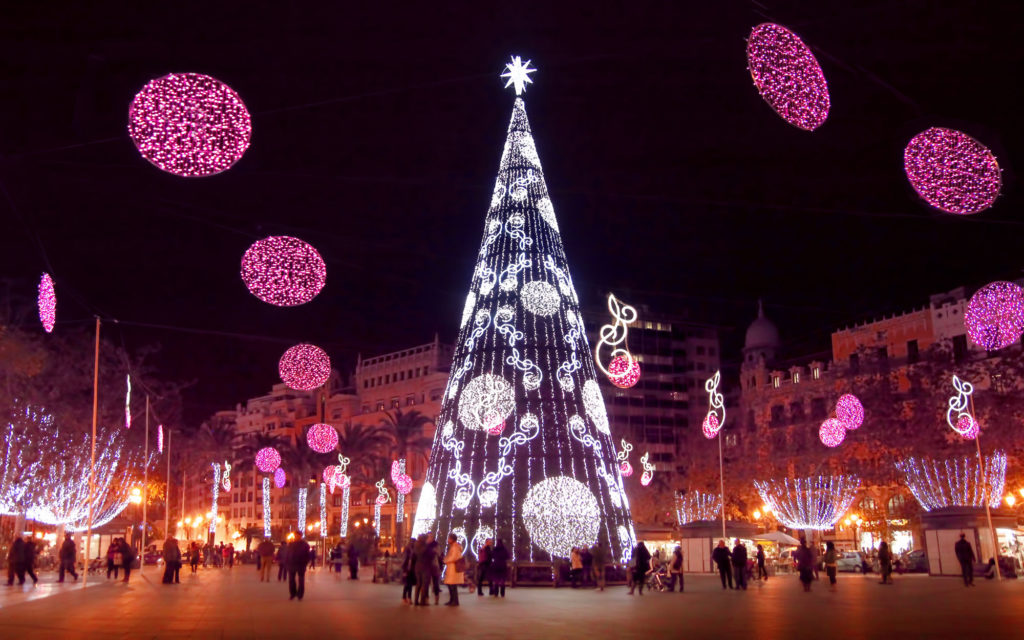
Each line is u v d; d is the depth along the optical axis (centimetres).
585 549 3747
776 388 9125
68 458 5003
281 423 14088
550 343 4109
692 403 12456
